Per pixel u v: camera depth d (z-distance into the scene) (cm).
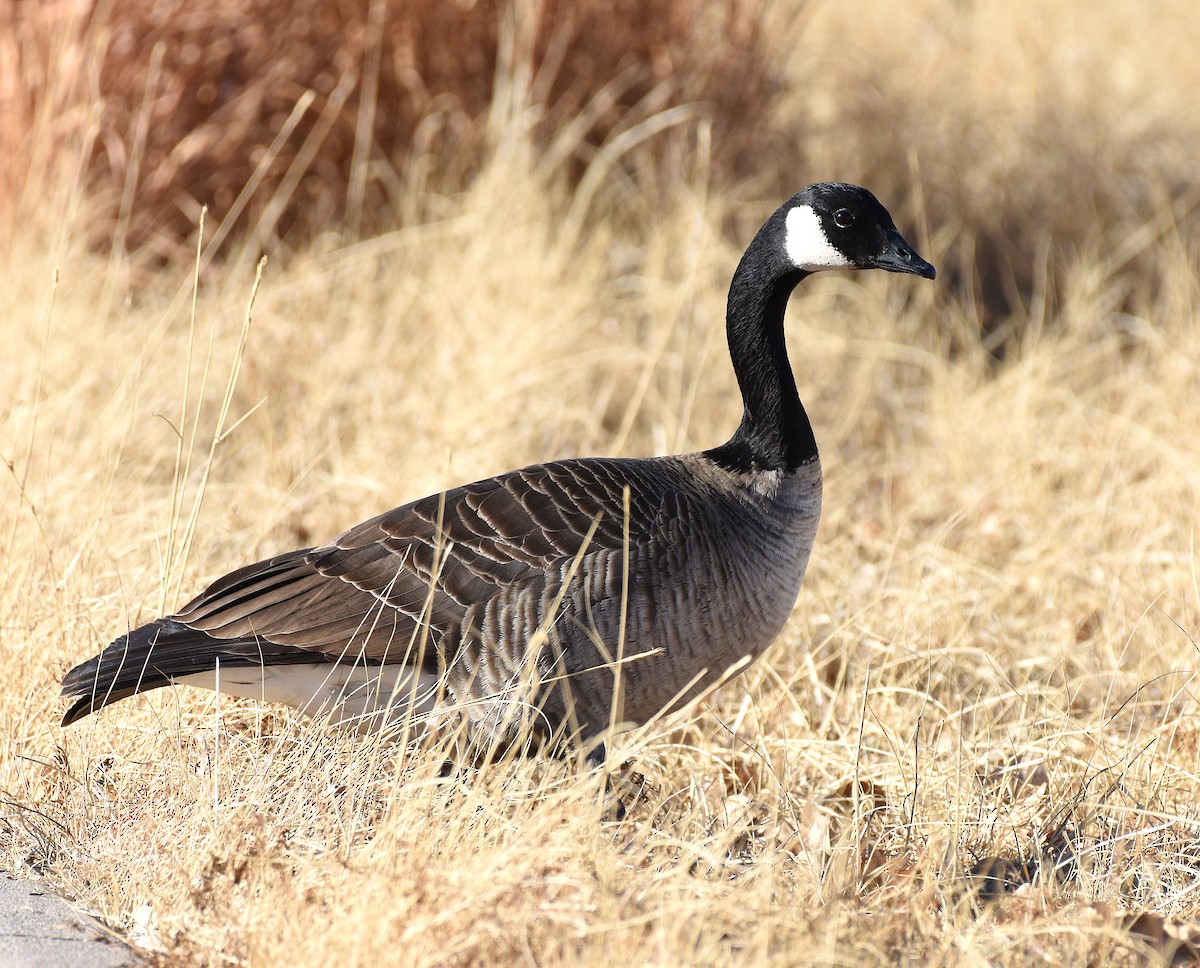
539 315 1383
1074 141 1947
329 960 570
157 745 765
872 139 1900
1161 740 856
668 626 757
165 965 592
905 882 669
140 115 1468
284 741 750
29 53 1427
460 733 747
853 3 2519
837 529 1232
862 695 855
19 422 1050
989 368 1577
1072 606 1093
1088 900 670
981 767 831
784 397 830
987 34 2319
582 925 576
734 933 607
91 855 686
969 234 1770
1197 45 2425
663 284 1482
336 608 738
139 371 1123
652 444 1330
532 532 745
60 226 1323
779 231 854
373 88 1559
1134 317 1614
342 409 1299
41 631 816
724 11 1741
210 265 1480
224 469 1188
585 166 1680
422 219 1594
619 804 766
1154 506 1196
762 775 838
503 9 1634
